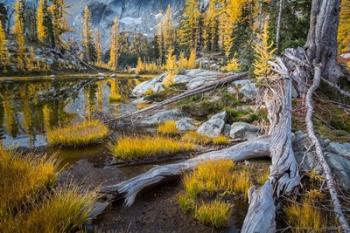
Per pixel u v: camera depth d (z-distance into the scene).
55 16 72.88
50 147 8.71
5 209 3.67
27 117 14.42
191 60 46.97
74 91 28.83
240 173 5.82
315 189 4.62
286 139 5.98
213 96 14.45
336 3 9.84
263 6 34.62
